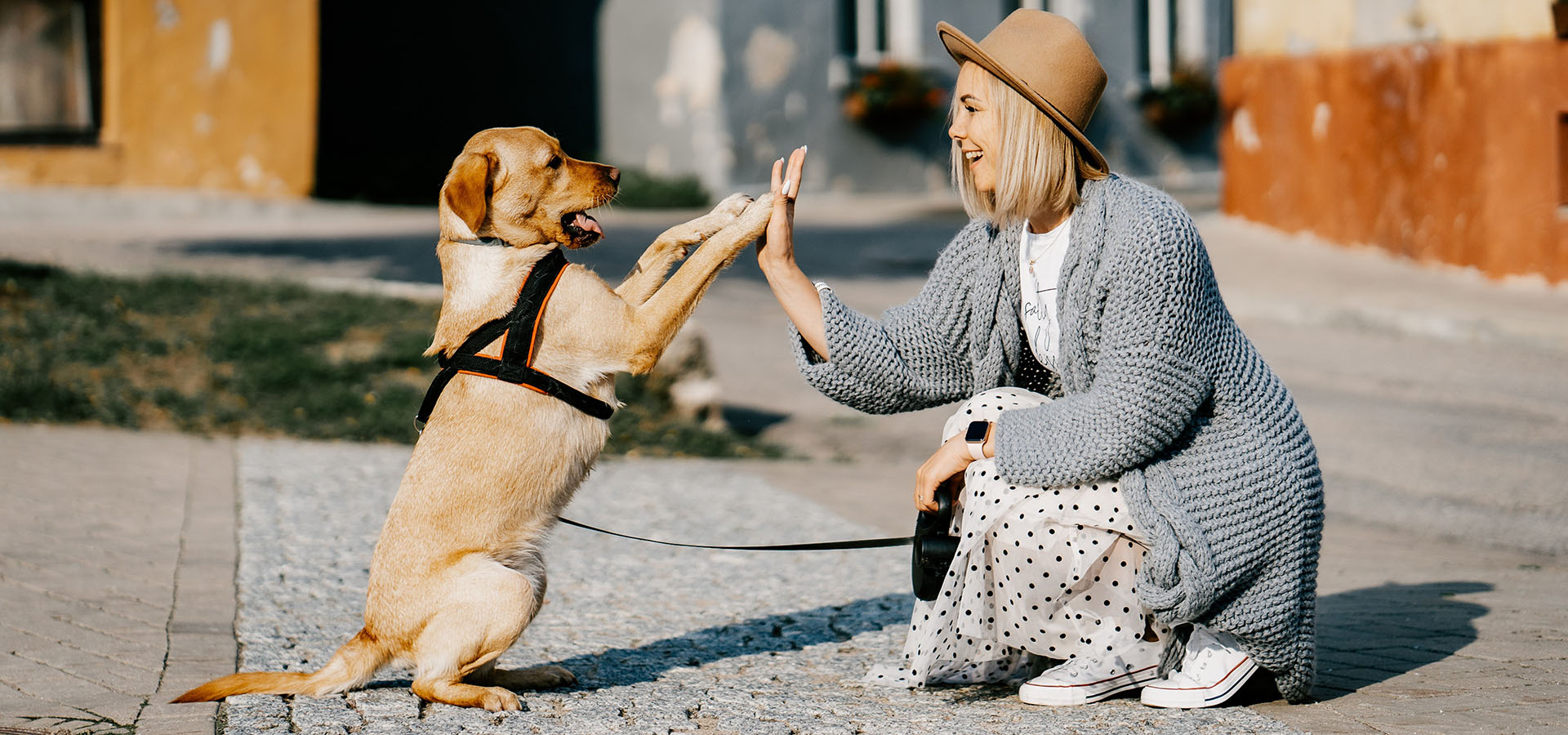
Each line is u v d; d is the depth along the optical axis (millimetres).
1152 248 2834
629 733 2951
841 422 8328
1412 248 12523
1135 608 3025
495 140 3547
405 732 2945
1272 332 10773
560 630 3902
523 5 19828
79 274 9484
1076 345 2955
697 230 3516
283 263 11883
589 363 3348
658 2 18375
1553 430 7367
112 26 15078
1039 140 2939
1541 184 11289
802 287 3281
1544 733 2834
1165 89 20312
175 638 3709
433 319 9023
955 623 3113
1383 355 9797
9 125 14859
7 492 5426
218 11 15469
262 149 15883
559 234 3625
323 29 17781
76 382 7332
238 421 7207
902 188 19312
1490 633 3719
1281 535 2912
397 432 7227
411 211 16812
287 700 3152
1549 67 11086
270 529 5094
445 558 3172
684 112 18281
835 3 18625
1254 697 3156
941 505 3090
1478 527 5422
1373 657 3508
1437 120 12133
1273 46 14141
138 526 5039
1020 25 3051
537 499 3266
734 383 9180
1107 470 2854
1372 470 6516
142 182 15375
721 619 4016
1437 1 12125
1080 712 3010
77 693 3225
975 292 3238
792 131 18438
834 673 3441
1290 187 13992
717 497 5973
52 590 4152
